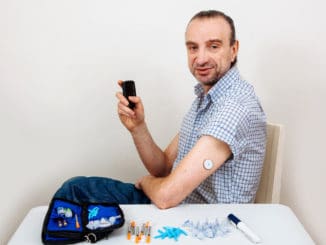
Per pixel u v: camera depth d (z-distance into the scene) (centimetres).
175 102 129
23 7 109
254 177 94
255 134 90
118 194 101
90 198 96
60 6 113
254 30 121
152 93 127
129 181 134
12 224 108
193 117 105
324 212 117
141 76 124
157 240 64
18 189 110
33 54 113
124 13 118
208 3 121
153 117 129
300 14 115
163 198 79
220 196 92
